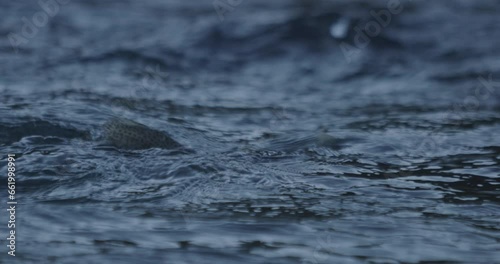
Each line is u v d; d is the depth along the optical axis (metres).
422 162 21.09
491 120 26.30
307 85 31.94
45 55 34.31
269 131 24.22
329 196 18.05
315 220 16.45
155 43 36.50
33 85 29.09
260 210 17.00
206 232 15.65
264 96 29.84
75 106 23.97
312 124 25.44
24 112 22.56
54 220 16.12
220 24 38.44
